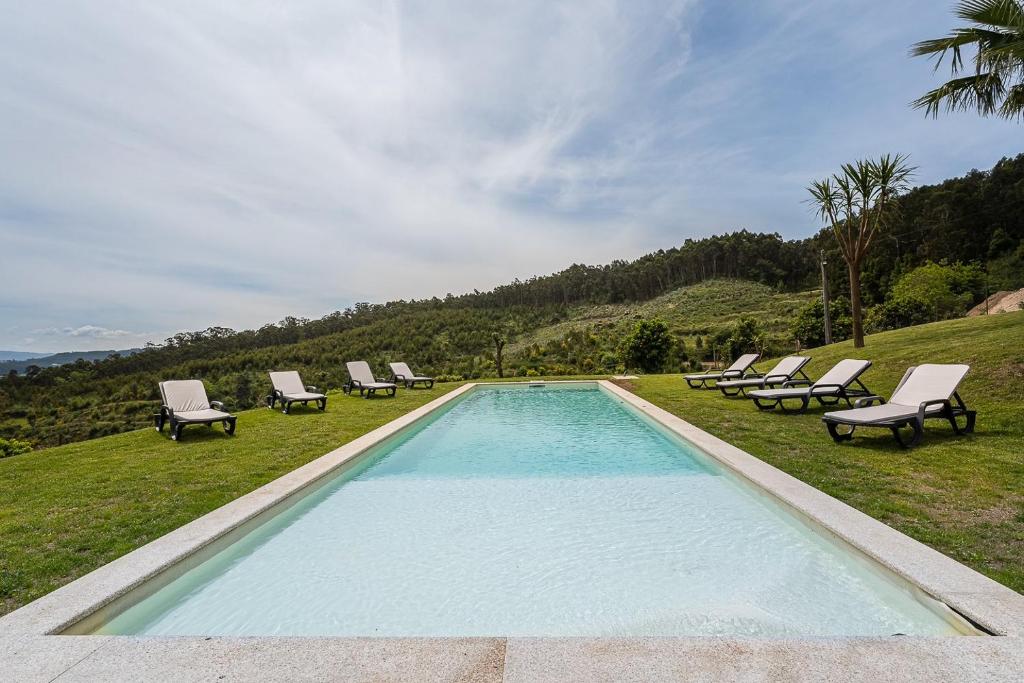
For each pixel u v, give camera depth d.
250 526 3.60
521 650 1.86
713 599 2.66
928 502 3.45
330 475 4.91
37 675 1.78
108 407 41.34
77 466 5.45
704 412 7.96
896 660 1.74
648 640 1.90
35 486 4.68
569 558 3.22
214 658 1.87
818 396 7.51
